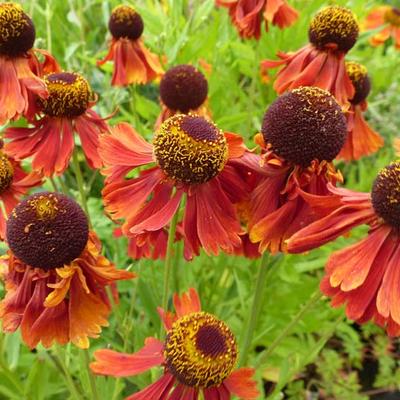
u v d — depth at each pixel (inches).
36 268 7.0
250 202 7.8
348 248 7.3
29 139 9.5
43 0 18.1
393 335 6.9
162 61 14.5
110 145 8.0
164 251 9.3
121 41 12.8
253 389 7.2
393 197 7.1
